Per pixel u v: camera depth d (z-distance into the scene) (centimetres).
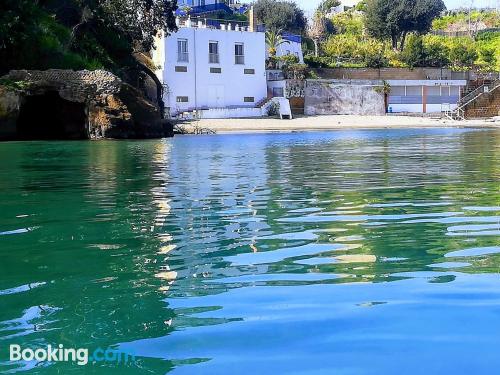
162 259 614
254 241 694
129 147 2395
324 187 1170
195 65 5791
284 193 1088
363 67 7050
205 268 577
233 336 403
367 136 3488
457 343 384
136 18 3978
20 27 3053
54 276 555
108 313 453
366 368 351
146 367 360
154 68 5562
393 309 448
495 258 599
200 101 5847
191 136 3538
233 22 6944
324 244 673
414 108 6788
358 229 757
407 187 1161
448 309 446
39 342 401
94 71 2988
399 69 6994
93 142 2702
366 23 8838
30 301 485
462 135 3522
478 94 6681
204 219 834
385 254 623
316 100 6438
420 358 363
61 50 3192
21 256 632
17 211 909
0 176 1373
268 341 393
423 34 8888
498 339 388
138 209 920
